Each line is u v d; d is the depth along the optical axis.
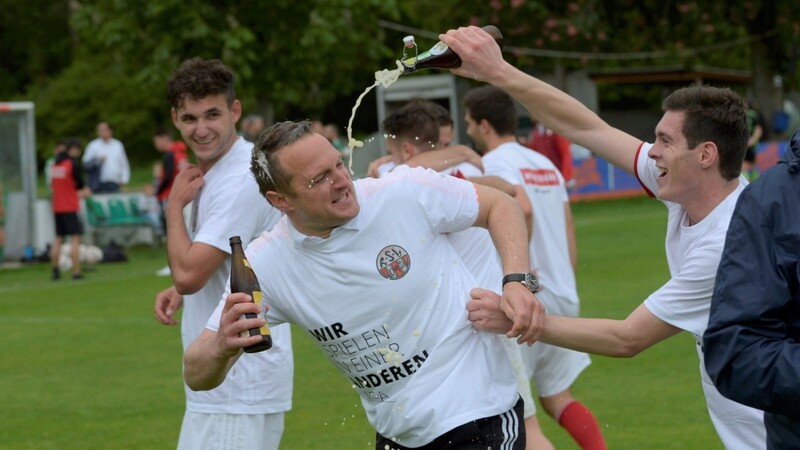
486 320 4.56
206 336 4.75
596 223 25.20
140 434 9.12
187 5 24.91
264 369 5.89
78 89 60.41
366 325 4.61
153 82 25.92
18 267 23.28
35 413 9.96
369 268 4.55
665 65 36.16
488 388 4.68
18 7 68.88
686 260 4.60
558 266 8.27
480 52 4.96
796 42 32.62
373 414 4.84
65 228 20.59
